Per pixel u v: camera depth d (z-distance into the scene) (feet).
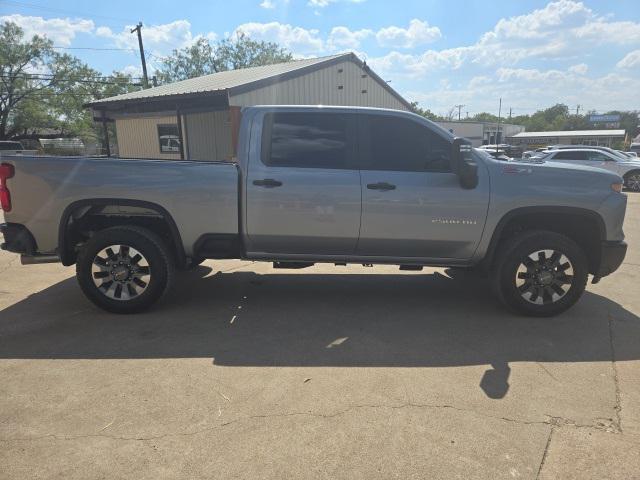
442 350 12.75
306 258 15.46
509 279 14.94
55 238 14.98
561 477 7.93
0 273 20.20
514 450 8.57
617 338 13.65
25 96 145.28
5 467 8.00
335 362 11.98
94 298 14.99
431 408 9.89
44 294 17.26
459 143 14.17
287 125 14.92
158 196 14.70
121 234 14.71
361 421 9.39
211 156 64.28
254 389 10.59
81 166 14.67
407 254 15.31
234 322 14.67
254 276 19.92
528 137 230.27
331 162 14.84
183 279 19.44
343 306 16.28
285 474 7.89
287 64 64.18
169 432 8.98
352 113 14.89
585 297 17.51
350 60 60.29
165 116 61.46
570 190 14.73
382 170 14.79
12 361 11.85
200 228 14.92
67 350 12.51
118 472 7.91
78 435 8.87
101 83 155.12
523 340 13.46
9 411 9.63
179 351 12.53
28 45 142.82
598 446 8.70
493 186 14.64
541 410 9.86
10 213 14.85
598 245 15.24
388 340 13.39
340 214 14.67
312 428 9.16
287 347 12.85
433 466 8.13
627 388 10.80
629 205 46.42
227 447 8.56
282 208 14.70
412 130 14.88
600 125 345.10
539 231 14.96
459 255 15.26
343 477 7.84
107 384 10.74
